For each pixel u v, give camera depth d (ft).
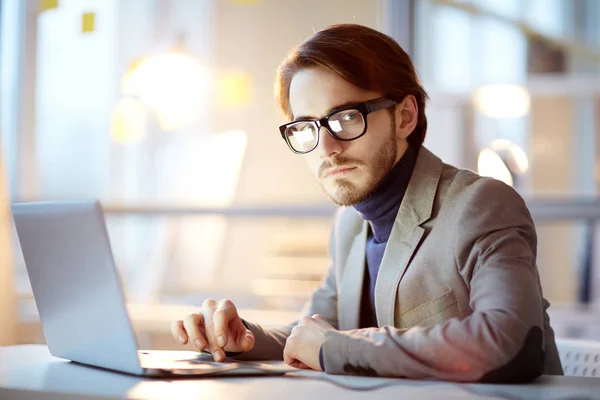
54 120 16.35
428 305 4.15
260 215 11.23
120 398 2.64
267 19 18.74
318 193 18.22
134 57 17.69
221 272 17.98
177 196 18.21
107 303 3.16
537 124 16.58
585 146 16.69
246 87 18.61
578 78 15.57
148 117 17.76
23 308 12.69
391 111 4.34
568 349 4.99
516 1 16.07
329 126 4.17
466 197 4.13
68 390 2.78
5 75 14.48
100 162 17.40
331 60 4.14
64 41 16.55
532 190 16.67
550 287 16.92
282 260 16.72
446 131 15.79
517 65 16.03
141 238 17.38
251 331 4.33
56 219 3.20
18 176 14.47
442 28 15.70
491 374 3.15
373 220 4.62
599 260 16.44
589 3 16.10
